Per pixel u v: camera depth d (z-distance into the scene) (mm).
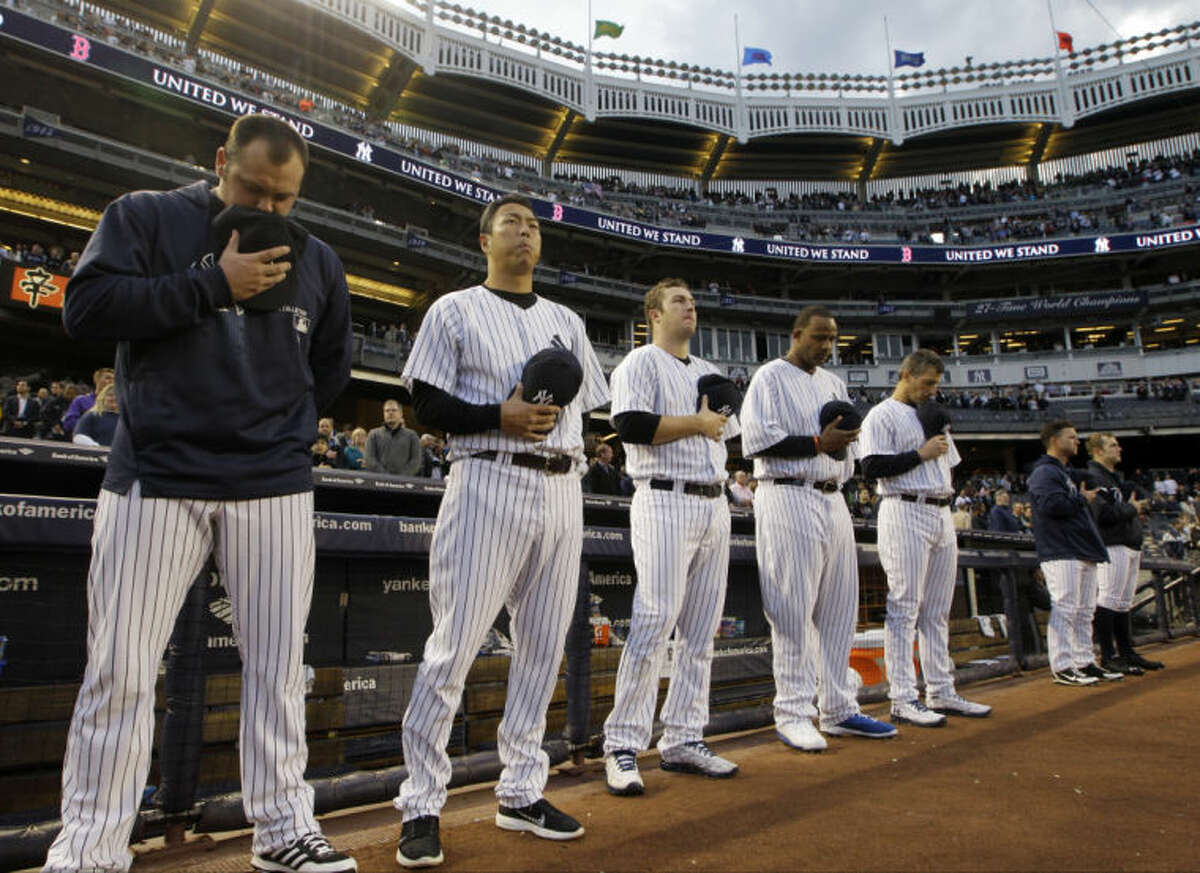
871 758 3279
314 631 3775
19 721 2389
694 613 3256
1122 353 30844
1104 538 6242
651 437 3127
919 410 4582
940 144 35844
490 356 2475
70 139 17719
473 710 3275
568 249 29062
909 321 32281
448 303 2488
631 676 2965
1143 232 29906
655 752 3713
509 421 2295
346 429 21766
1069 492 5602
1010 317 31656
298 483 2051
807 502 3707
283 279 2049
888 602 4391
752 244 29812
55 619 3078
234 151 2020
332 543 2953
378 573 4051
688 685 3205
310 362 2330
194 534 1904
